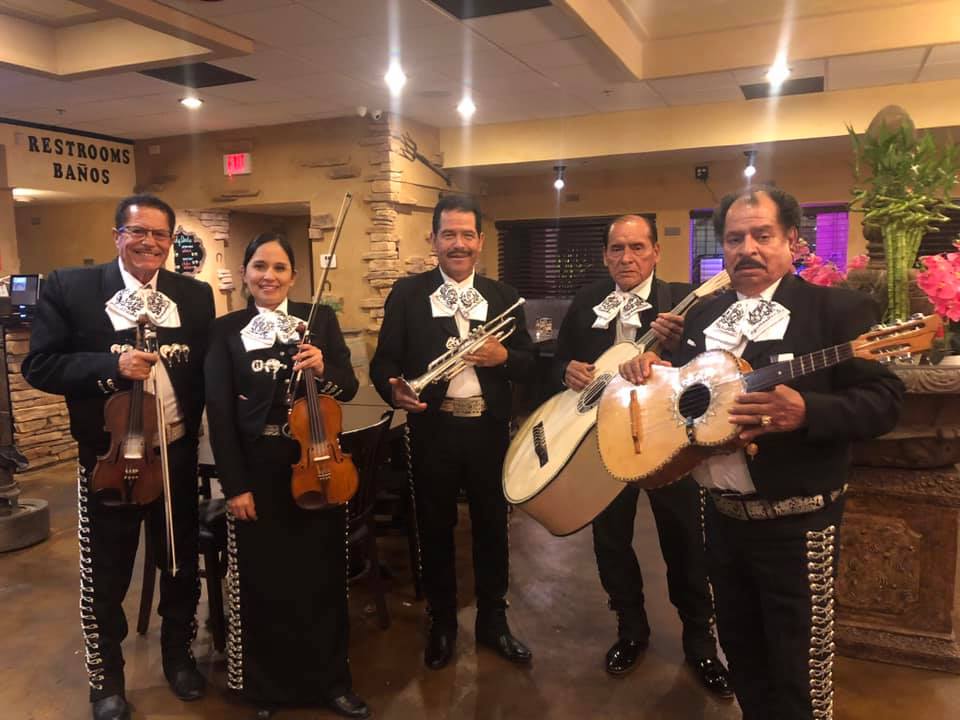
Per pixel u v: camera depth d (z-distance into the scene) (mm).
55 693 2473
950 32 4316
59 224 7898
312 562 2252
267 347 2180
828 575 1639
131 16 3668
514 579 3316
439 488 2494
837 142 6008
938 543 2521
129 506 2229
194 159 6941
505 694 2416
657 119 6285
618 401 1827
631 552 2562
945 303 2381
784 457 1614
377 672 2559
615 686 2455
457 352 2357
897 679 2482
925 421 2473
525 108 6137
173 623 2447
